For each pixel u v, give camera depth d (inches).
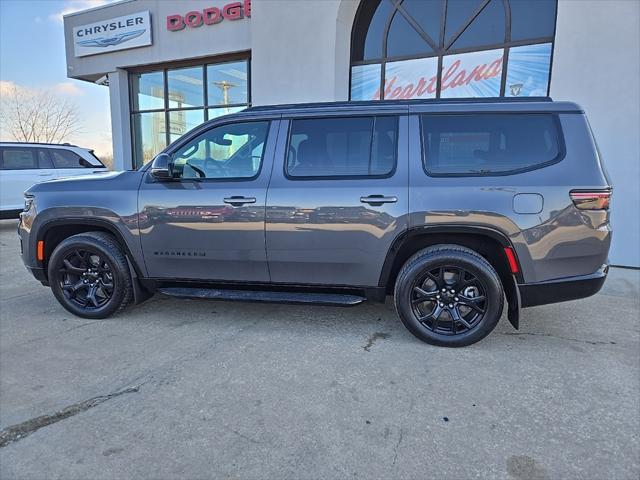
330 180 137.0
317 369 120.3
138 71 482.6
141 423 95.5
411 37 326.6
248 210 139.9
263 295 145.3
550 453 85.7
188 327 151.4
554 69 249.4
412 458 84.3
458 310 134.0
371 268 136.4
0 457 84.6
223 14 398.9
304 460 83.7
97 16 469.1
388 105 138.4
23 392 108.5
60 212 153.9
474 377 116.2
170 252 148.3
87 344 137.3
